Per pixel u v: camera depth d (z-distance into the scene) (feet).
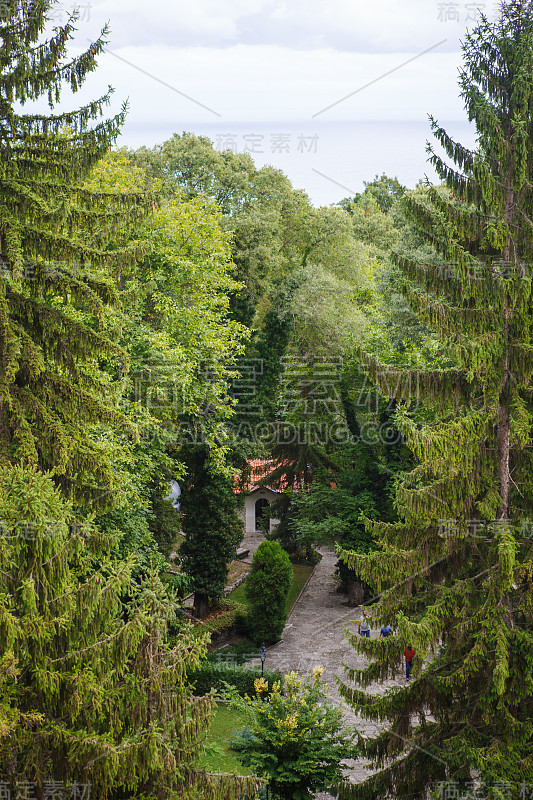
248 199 148.46
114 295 45.01
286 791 49.62
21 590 33.58
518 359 43.70
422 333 101.91
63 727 33.32
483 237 44.32
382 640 48.65
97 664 34.01
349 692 49.78
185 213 96.22
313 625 110.32
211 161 141.59
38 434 44.50
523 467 47.60
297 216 162.40
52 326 44.65
